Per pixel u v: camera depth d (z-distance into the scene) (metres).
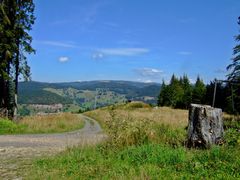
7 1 34.44
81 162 10.45
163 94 120.06
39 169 10.06
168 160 9.56
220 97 47.06
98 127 38.03
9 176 9.56
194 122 11.84
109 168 9.47
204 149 11.44
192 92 101.62
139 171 8.67
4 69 34.84
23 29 34.88
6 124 25.91
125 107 90.56
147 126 12.70
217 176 7.93
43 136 22.58
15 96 35.16
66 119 38.88
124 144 12.05
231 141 11.10
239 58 37.34
